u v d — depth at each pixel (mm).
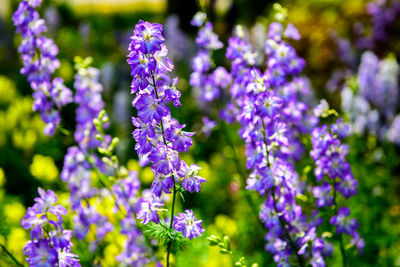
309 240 3277
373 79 6688
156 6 21406
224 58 9188
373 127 6621
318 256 3215
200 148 7395
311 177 4133
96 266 3670
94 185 4309
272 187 3150
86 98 4109
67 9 16984
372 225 5590
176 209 5016
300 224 3303
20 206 5363
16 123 8383
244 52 3828
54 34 10953
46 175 5723
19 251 4035
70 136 7125
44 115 3785
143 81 2244
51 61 3670
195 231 2535
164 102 2357
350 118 6398
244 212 5691
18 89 9961
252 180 3174
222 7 16062
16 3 14531
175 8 14648
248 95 3105
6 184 7250
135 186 3674
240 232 5332
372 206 5867
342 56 9430
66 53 11359
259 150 3111
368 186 6133
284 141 3029
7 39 12914
